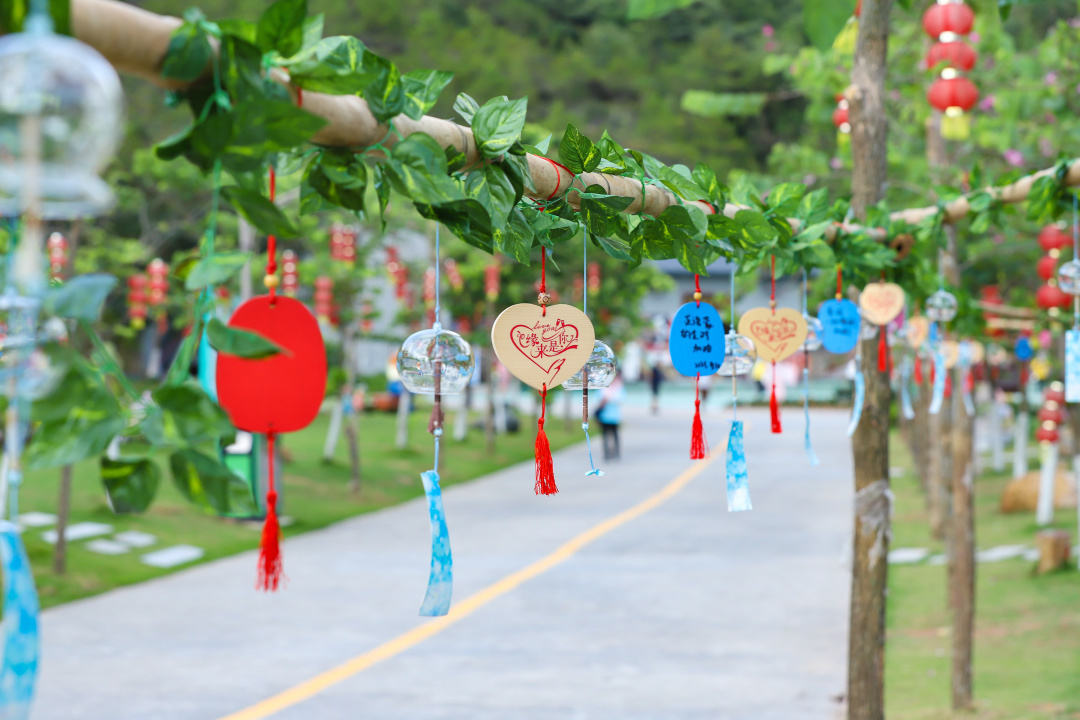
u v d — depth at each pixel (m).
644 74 49.62
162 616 8.38
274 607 8.73
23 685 1.03
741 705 6.09
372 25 40.53
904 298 4.54
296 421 1.47
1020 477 14.75
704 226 2.46
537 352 2.21
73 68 0.92
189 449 1.20
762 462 20.09
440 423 1.88
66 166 0.93
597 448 23.00
